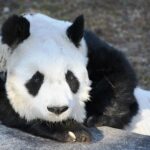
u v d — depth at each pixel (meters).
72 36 16.84
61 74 16.05
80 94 16.91
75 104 16.83
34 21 17.41
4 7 44.44
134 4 46.44
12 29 16.62
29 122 17.11
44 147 16.56
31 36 16.73
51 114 15.90
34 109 16.61
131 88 18.98
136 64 36.56
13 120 17.31
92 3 45.78
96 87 18.38
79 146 16.81
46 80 16.00
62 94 15.73
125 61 19.31
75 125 17.19
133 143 17.47
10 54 16.91
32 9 44.03
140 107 20.67
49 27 17.14
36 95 16.19
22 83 16.31
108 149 16.86
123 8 45.75
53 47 16.31
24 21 16.55
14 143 16.69
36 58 16.11
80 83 16.67
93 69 18.50
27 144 16.69
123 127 19.53
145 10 45.75
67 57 16.31
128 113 19.38
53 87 15.87
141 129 19.92
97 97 18.42
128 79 18.91
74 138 16.92
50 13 43.47
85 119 18.16
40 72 16.03
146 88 32.12
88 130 17.52
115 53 19.11
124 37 41.50
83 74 16.73
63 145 16.80
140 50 39.38
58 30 17.11
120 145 17.22
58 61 16.06
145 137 18.02
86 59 17.19
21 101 16.69
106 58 18.73
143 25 43.47
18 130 17.56
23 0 45.56
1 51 17.16
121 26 43.00
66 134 16.92
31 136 17.28
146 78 33.56
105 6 45.66
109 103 18.59
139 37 41.59
